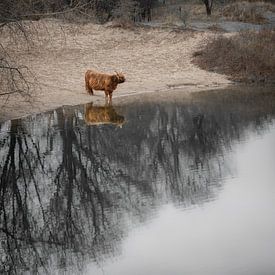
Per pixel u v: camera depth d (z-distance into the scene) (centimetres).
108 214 1952
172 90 4166
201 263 1512
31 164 2556
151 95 3978
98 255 1644
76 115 3341
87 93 3869
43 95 3766
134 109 3531
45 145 2805
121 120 3262
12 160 2606
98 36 5544
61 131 3016
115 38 5528
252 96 3931
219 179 2233
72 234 1831
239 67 4644
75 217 1962
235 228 1734
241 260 1514
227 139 2850
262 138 2852
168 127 3125
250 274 1430
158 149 2705
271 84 4381
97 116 3334
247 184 2153
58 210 2034
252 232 1698
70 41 5347
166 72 4644
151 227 1798
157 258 1569
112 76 3678
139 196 2106
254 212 1862
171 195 2088
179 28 5706
